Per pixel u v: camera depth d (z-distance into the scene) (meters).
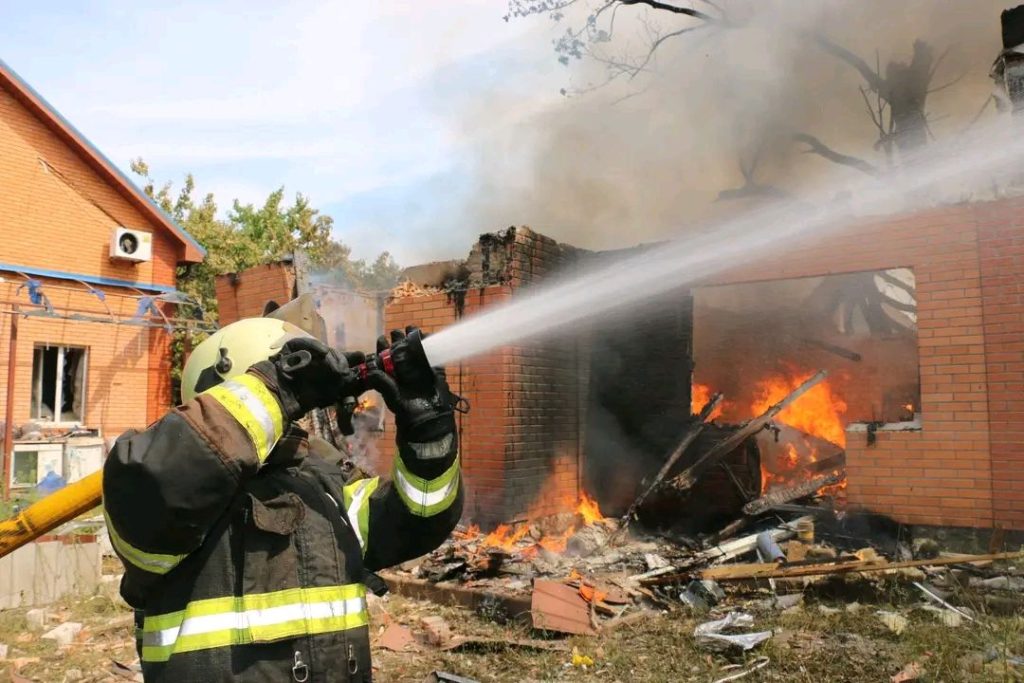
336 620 1.64
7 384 13.13
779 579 5.83
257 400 1.50
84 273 14.42
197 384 1.85
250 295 11.34
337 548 1.73
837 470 7.83
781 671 4.35
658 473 7.81
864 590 5.62
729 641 4.65
